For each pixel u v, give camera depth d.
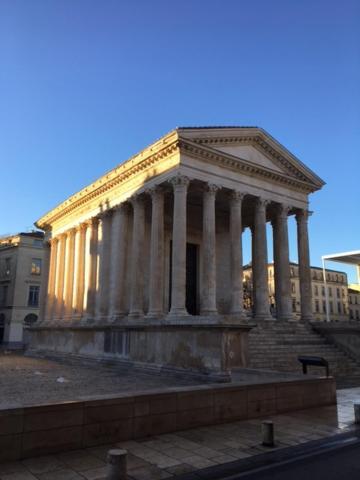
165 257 38.50
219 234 41.44
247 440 11.21
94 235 40.69
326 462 9.59
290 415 14.14
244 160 32.34
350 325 29.08
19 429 9.47
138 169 33.72
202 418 12.39
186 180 29.44
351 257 51.72
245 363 22.83
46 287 50.84
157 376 25.64
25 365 34.47
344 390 20.03
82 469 8.94
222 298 40.12
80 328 37.88
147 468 9.18
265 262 32.91
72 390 19.86
